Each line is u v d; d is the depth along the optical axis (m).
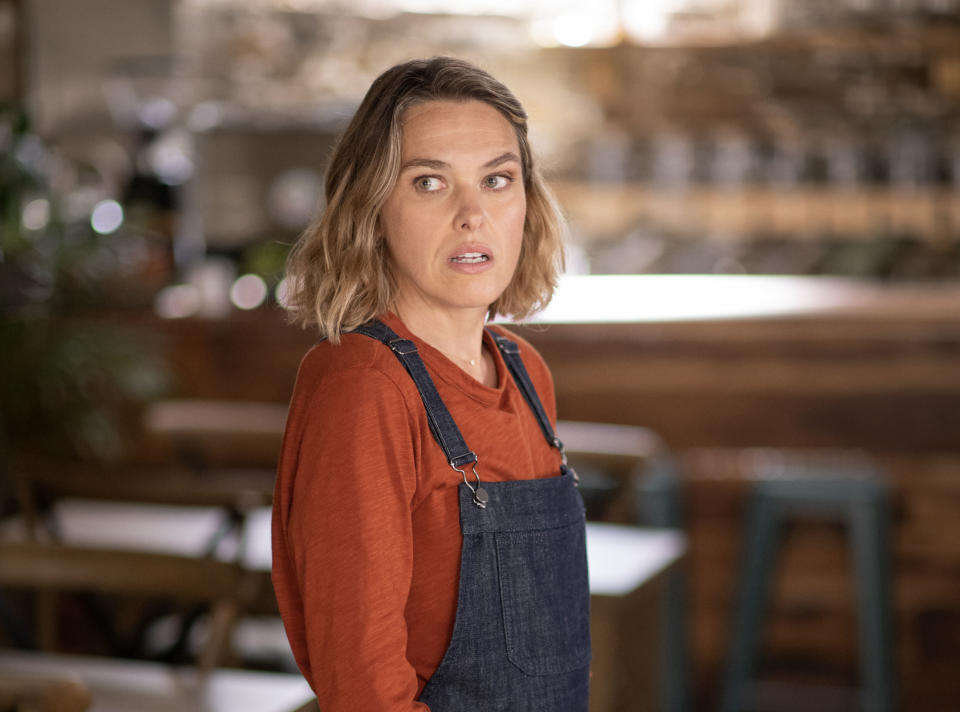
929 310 4.32
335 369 1.45
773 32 6.92
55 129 6.56
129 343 4.34
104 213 4.86
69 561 2.52
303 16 6.94
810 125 6.91
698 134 6.98
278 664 3.45
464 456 1.46
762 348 4.37
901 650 4.33
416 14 7.00
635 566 2.79
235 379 4.55
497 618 1.46
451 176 1.48
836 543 4.34
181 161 6.08
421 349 1.50
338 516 1.37
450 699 1.45
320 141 5.93
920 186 6.85
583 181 7.04
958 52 6.78
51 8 6.57
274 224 5.79
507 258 1.52
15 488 3.41
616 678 3.56
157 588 2.48
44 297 4.56
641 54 6.91
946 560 4.30
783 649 4.38
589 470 3.42
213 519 3.47
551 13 7.05
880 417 4.34
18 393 4.21
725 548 4.41
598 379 4.43
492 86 1.53
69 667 2.43
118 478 3.49
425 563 1.45
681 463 4.41
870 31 6.80
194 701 2.28
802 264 6.95
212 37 6.84
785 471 4.37
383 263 1.55
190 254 5.40
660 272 7.02
